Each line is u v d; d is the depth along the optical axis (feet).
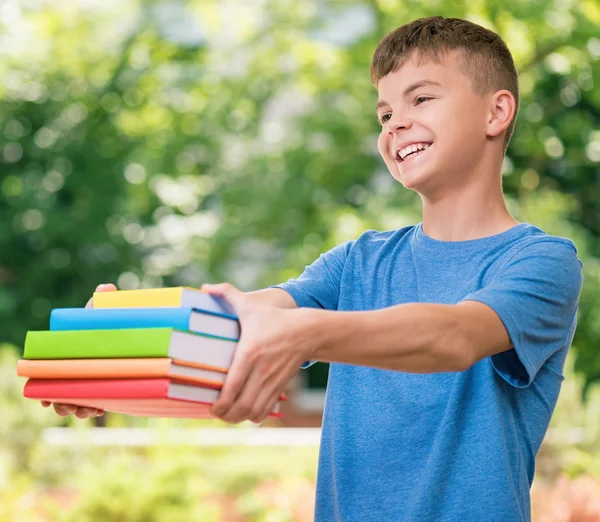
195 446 23.36
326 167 42.11
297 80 43.50
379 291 7.86
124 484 21.07
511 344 6.49
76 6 46.75
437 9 37.11
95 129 49.14
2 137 48.85
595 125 42.09
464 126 7.46
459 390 6.96
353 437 7.30
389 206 39.11
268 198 42.32
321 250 38.96
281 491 22.16
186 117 45.68
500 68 7.70
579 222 43.16
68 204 49.78
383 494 7.02
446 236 7.70
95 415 6.85
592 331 37.09
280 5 43.60
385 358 5.94
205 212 48.01
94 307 6.37
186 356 5.68
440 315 6.08
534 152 40.32
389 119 7.79
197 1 43.70
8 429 23.53
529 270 6.81
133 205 46.16
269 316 5.81
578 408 24.26
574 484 21.68
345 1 43.32
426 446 6.98
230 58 45.21
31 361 6.15
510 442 6.90
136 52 46.93
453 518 6.72
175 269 49.47
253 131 45.11
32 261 49.67
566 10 36.52
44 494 23.36
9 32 47.03
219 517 22.00
